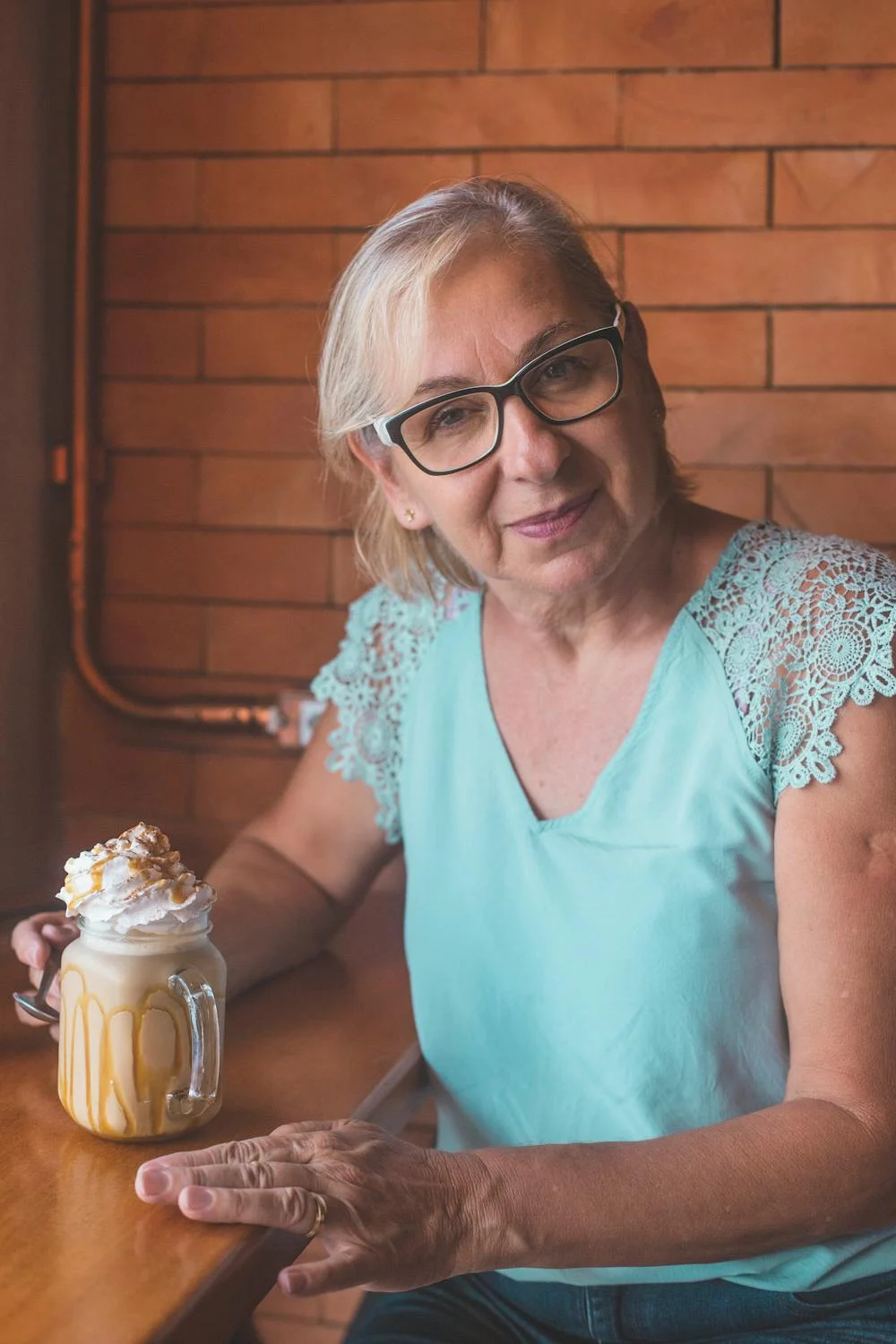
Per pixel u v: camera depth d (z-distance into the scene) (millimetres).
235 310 1724
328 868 1344
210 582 1765
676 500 1179
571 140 1635
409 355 1015
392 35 1657
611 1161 892
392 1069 1082
